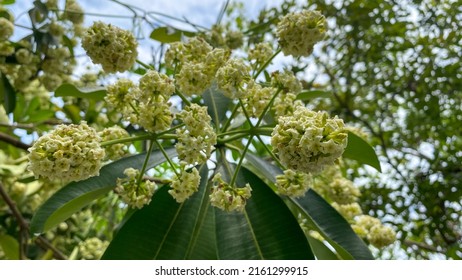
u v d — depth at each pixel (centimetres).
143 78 34
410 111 107
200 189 39
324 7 96
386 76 107
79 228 78
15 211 61
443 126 100
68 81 65
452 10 91
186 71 36
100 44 37
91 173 30
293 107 39
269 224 37
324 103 113
